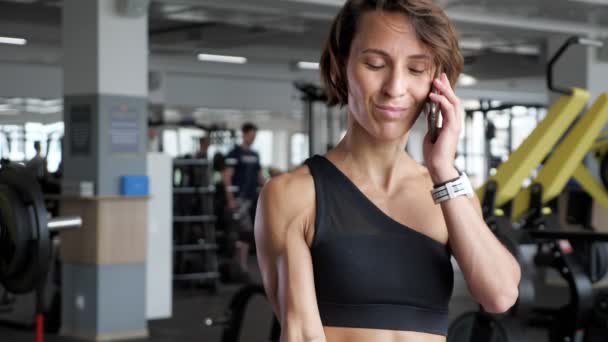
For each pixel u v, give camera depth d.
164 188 7.25
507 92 16.91
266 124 22.56
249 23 9.51
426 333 1.11
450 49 1.08
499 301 1.11
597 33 9.16
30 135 13.31
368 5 1.07
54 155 12.05
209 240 9.00
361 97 1.07
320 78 1.19
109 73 6.26
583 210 5.93
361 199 1.11
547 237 4.51
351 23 1.08
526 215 5.00
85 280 6.34
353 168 1.13
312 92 9.53
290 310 1.07
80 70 6.34
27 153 13.25
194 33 10.75
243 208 9.75
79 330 6.39
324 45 1.17
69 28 6.40
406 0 1.05
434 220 1.13
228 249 9.67
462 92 16.36
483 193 4.68
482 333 4.25
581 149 4.95
